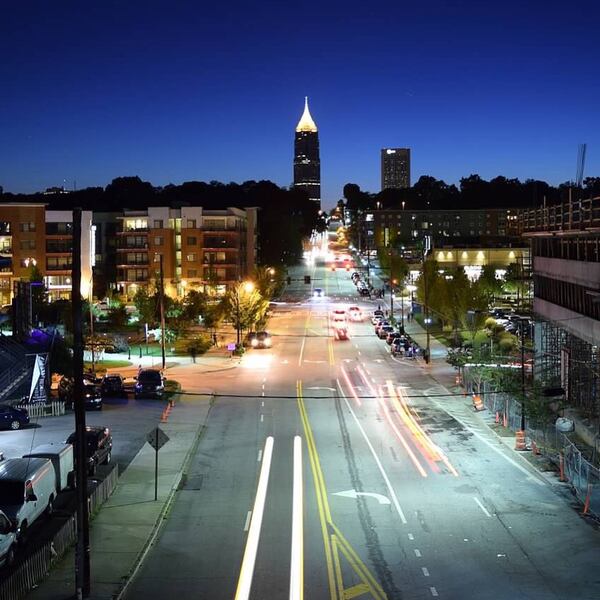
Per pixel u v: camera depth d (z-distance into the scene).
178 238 135.00
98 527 29.17
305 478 36.44
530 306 106.62
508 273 128.75
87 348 77.31
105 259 147.62
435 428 47.75
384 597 22.67
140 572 24.97
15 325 64.06
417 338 94.25
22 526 26.45
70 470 33.25
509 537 28.09
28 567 23.12
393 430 47.19
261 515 30.94
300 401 57.19
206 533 28.84
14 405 51.97
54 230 129.38
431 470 37.75
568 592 23.03
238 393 60.75
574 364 49.19
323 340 94.31
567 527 29.17
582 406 47.31
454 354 66.88
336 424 49.03
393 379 67.12
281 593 23.05
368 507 31.84
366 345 89.81
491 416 51.16
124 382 65.06
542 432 44.69
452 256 153.12
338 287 169.25
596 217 44.62
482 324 93.31
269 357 81.00
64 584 23.61
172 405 55.84
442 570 24.88
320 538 28.11
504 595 22.80
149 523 29.64
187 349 84.56
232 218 135.50
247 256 154.00
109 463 38.97
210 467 38.81
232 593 23.11
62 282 129.00
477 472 37.34
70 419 50.75
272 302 128.75
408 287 147.75
